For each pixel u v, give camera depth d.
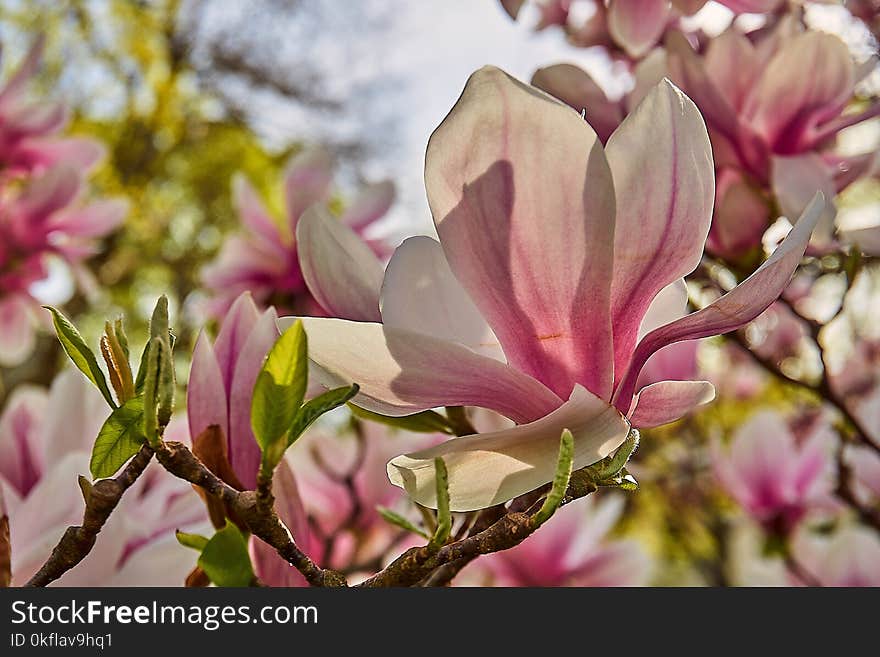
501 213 0.64
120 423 0.64
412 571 0.61
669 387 0.70
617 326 0.67
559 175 0.62
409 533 1.75
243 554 0.67
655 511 3.97
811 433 2.57
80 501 0.94
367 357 0.64
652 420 0.71
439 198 0.64
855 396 2.59
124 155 7.88
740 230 1.34
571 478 0.67
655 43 1.63
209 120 8.58
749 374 3.89
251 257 2.19
